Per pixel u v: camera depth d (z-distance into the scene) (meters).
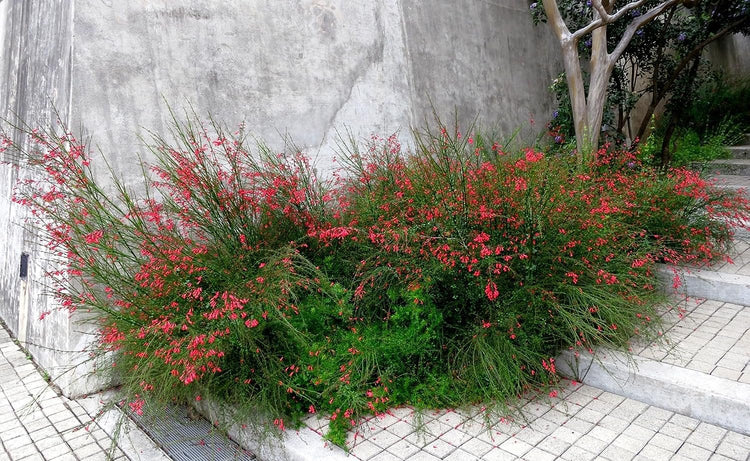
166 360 2.45
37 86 3.81
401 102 5.08
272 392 2.67
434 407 2.78
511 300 2.88
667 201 3.91
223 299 2.66
